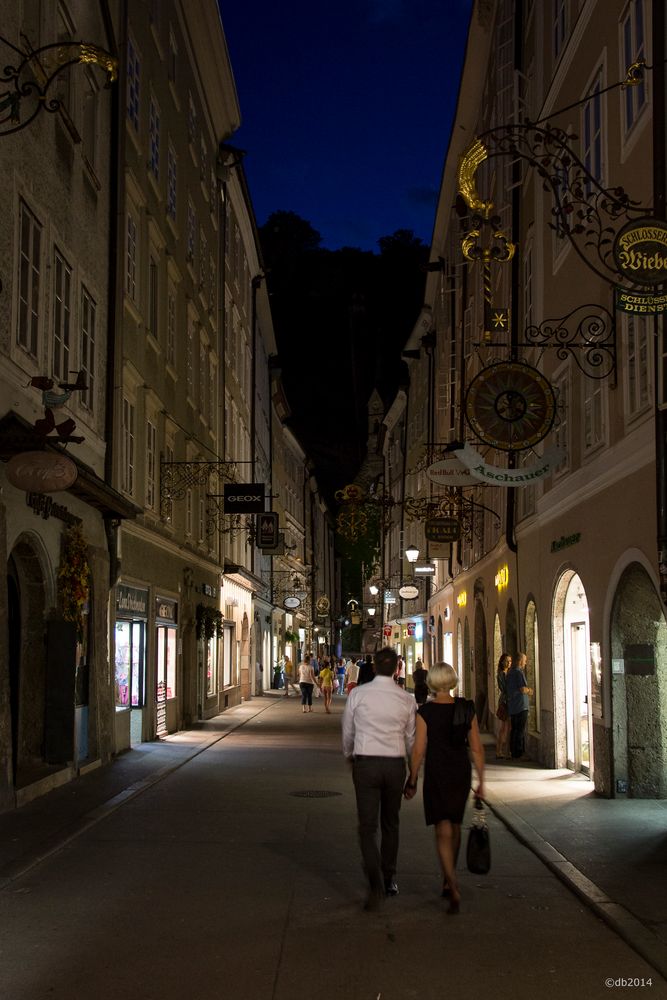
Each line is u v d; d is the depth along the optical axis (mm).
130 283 20438
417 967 6168
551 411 13078
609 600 12898
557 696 16359
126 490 19484
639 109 11758
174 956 6363
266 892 8047
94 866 9055
